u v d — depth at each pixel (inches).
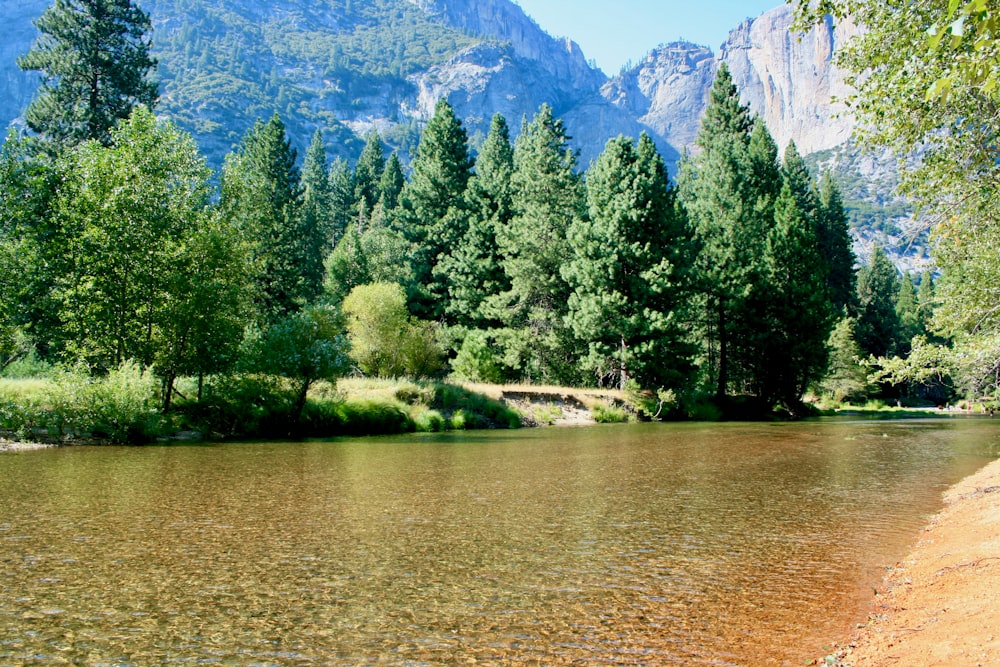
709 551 306.2
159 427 778.8
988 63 158.9
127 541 310.8
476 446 778.2
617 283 1487.5
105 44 1518.2
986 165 396.2
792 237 1792.6
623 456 685.3
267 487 463.8
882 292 3331.7
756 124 2428.6
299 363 872.9
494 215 2004.2
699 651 193.2
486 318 1899.6
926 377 450.9
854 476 551.5
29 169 912.9
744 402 1708.9
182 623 210.5
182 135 936.3
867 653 186.9
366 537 325.4
